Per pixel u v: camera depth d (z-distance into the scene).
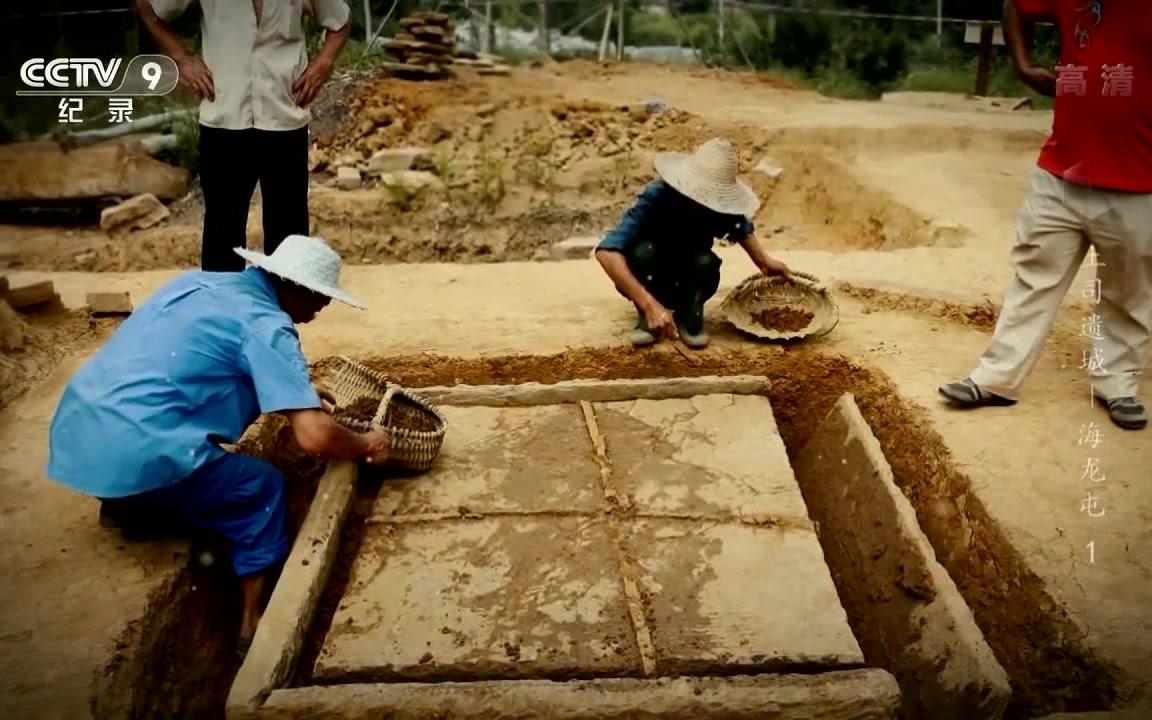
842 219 8.80
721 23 15.12
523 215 9.21
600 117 10.61
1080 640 3.08
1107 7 3.62
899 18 14.84
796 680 2.89
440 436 4.06
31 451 4.11
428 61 11.12
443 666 3.07
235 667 3.54
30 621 3.13
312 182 9.52
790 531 3.69
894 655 3.43
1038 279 4.16
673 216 4.78
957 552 3.77
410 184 9.05
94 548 3.50
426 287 6.00
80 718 2.80
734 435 4.32
